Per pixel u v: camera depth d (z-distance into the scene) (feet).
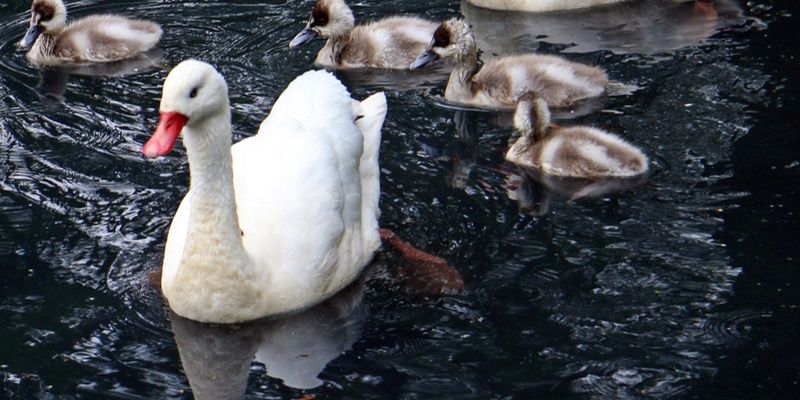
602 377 25.02
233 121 37.42
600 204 32.14
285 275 27.35
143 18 46.37
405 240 30.71
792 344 25.84
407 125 37.60
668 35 42.98
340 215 28.30
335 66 42.78
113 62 42.60
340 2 42.78
